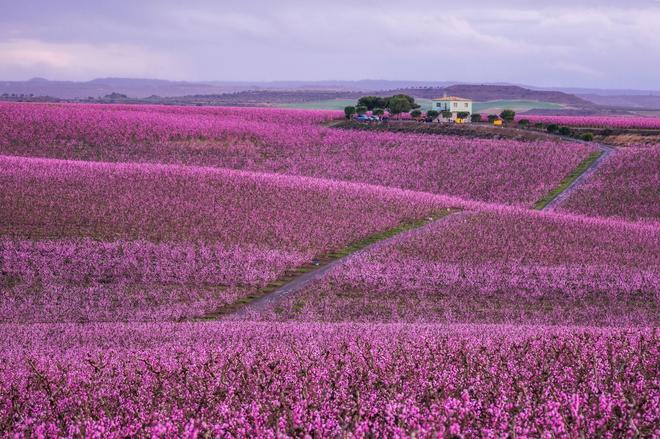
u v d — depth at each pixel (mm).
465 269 71750
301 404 18047
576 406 15977
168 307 58406
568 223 94562
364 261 73625
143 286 63938
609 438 15500
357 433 15078
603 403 16938
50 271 65875
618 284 67500
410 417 16281
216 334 40969
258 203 97625
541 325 49906
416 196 111312
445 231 88000
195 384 22391
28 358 30438
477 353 26250
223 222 86625
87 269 67250
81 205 90625
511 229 89938
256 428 16031
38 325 48750
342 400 19188
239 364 24828
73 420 18812
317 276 69312
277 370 22406
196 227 83688
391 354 26938
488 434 15273
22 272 65812
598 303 62562
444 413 16375
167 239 78250
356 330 41000
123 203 92875
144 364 27078
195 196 99125
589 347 26516
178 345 36594
